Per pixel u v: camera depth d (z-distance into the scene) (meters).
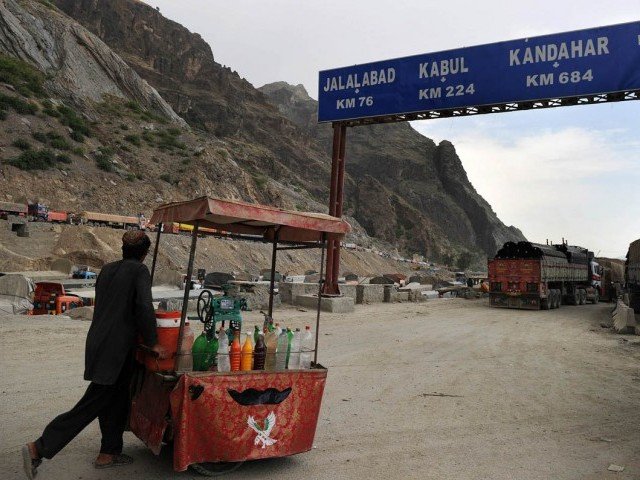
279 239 5.94
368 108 23.53
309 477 4.62
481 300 34.56
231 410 4.48
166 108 157.38
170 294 18.30
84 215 66.06
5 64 105.94
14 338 11.20
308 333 5.29
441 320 20.34
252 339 5.14
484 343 14.29
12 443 5.09
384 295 28.94
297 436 4.85
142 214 85.25
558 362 11.55
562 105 20.95
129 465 4.70
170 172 107.44
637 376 10.12
